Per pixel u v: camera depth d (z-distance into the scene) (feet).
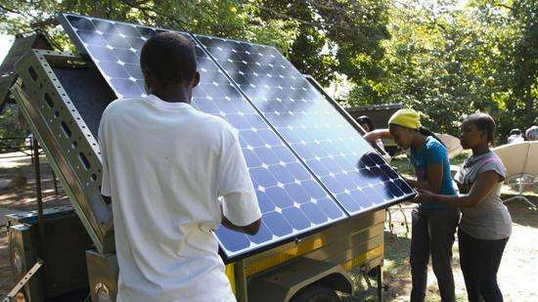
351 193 10.46
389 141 40.16
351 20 52.13
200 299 5.15
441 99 68.13
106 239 7.66
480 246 11.32
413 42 65.00
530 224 25.16
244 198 5.21
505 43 70.23
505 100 81.46
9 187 41.78
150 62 5.38
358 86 74.79
